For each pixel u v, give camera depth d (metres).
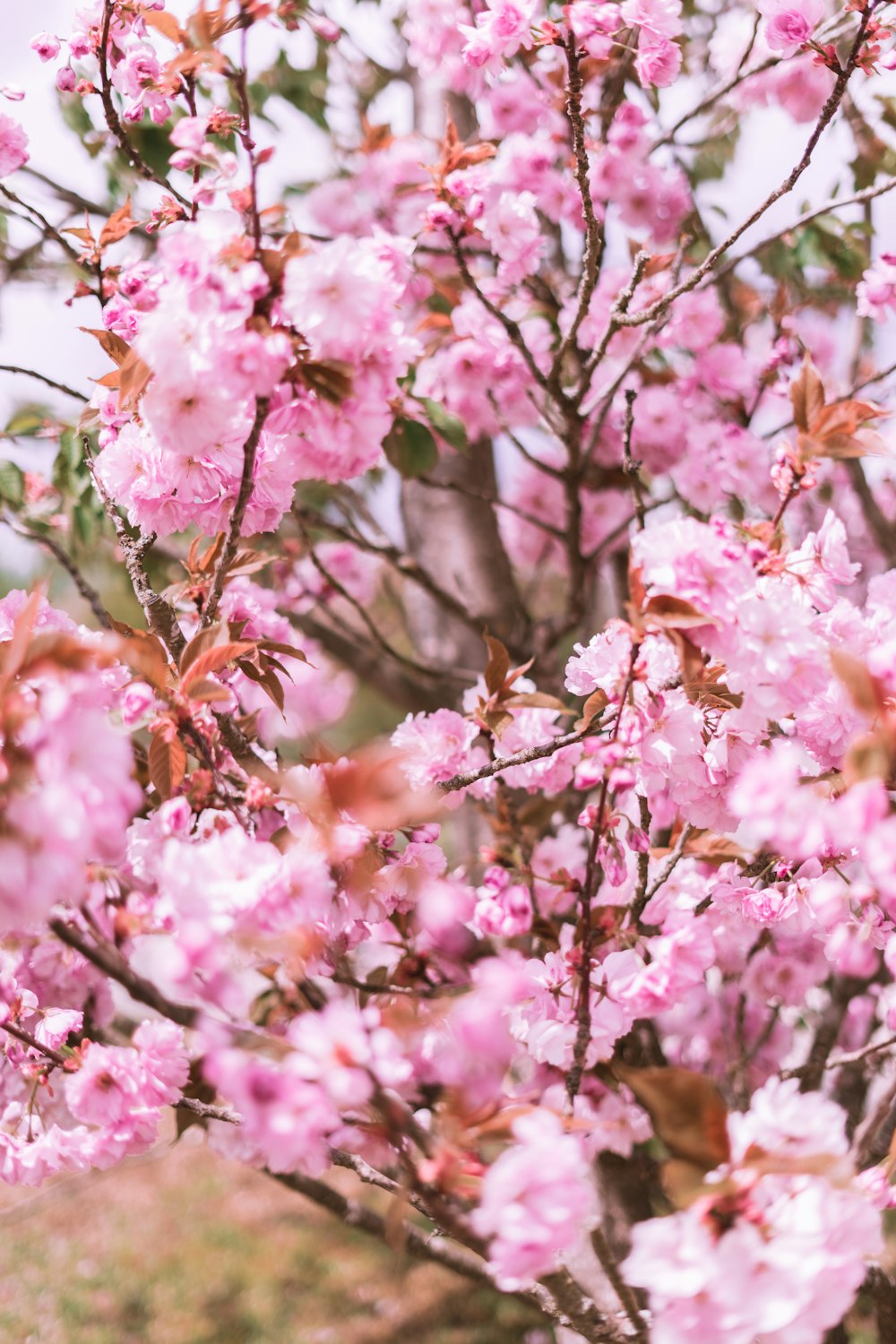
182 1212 4.61
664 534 1.85
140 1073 1.93
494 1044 1.78
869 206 2.31
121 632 1.96
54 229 2.05
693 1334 1.76
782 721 1.99
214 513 1.95
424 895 1.95
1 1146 1.95
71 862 1.73
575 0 2.04
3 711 1.74
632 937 1.94
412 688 2.91
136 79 2.02
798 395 1.90
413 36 2.30
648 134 2.26
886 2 1.98
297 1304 3.95
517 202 2.14
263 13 1.84
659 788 1.97
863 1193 1.78
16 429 2.25
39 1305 3.84
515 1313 3.85
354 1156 1.92
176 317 1.83
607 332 2.13
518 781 2.10
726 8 2.59
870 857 1.77
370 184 2.65
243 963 1.86
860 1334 2.75
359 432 1.87
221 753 1.93
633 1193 2.20
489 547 2.95
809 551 1.92
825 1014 2.27
